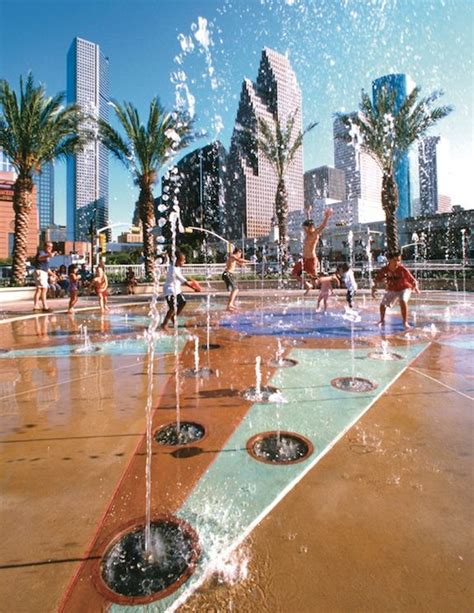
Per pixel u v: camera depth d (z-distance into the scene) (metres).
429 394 3.57
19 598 1.43
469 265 24.77
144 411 3.30
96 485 2.17
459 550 1.62
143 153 20.50
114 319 9.60
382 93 20.59
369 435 2.73
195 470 2.31
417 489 2.06
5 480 2.23
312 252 9.77
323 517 1.85
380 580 1.47
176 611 1.38
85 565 1.59
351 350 5.54
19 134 16.92
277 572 1.53
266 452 2.52
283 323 8.45
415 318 8.90
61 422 3.07
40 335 7.22
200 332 7.36
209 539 1.72
